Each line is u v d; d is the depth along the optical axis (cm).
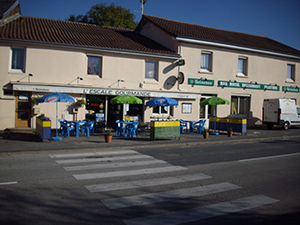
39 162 823
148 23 2231
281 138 1584
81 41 1617
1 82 1419
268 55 2325
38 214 441
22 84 1424
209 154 1027
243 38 2434
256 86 2250
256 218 451
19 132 1427
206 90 2006
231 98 2180
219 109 2097
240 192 584
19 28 1620
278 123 2059
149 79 1808
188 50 1922
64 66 1548
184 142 1295
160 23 2106
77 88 1547
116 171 736
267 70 2325
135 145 1171
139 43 1927
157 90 1781
